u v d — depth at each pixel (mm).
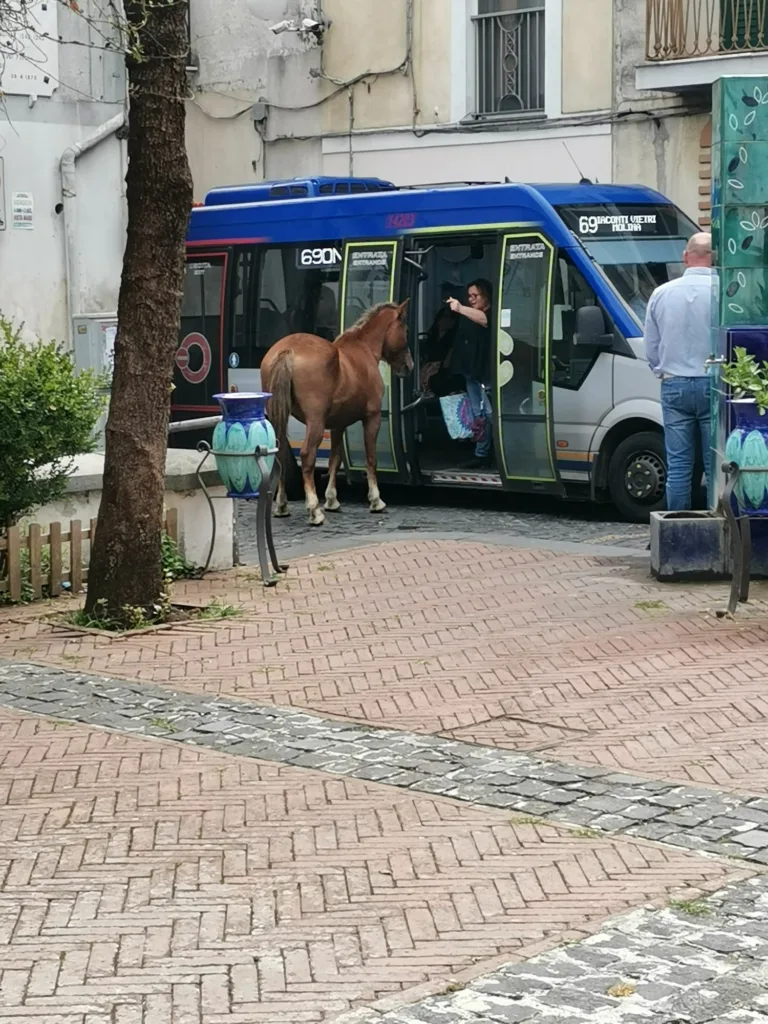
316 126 27719
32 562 12484
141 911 6301
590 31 24469
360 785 7922
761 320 12570
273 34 28016
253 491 12969
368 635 11148
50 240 24781
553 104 24969
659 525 12508
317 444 16688
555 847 6984
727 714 8930
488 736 8703
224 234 20297
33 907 6352
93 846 7055
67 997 5500
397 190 18953
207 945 5945
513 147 25500
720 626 10977
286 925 6141
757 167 12453
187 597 12562
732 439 11188
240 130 28719
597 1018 5289
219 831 7242
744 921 6125
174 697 9641
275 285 19766
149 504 11711
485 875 6652
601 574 13047
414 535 15547
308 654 10656
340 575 13398
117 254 25625
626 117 24219
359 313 18859
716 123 12633
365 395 17219
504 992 5500
